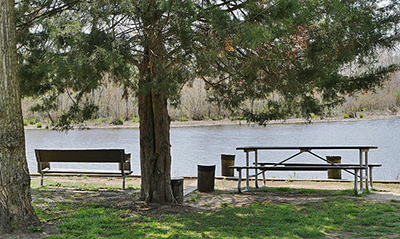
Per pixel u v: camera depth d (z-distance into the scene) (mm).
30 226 4914
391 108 51969
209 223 5762
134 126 41250
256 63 6469
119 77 6195
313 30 6512
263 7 5508
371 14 6723
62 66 5461
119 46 5566
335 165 7965
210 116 45625
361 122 42219
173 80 5969
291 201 7363
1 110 4812
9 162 4883
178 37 5730
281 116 8734
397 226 5207
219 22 5398
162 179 7184
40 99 8898
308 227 5301
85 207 6836
